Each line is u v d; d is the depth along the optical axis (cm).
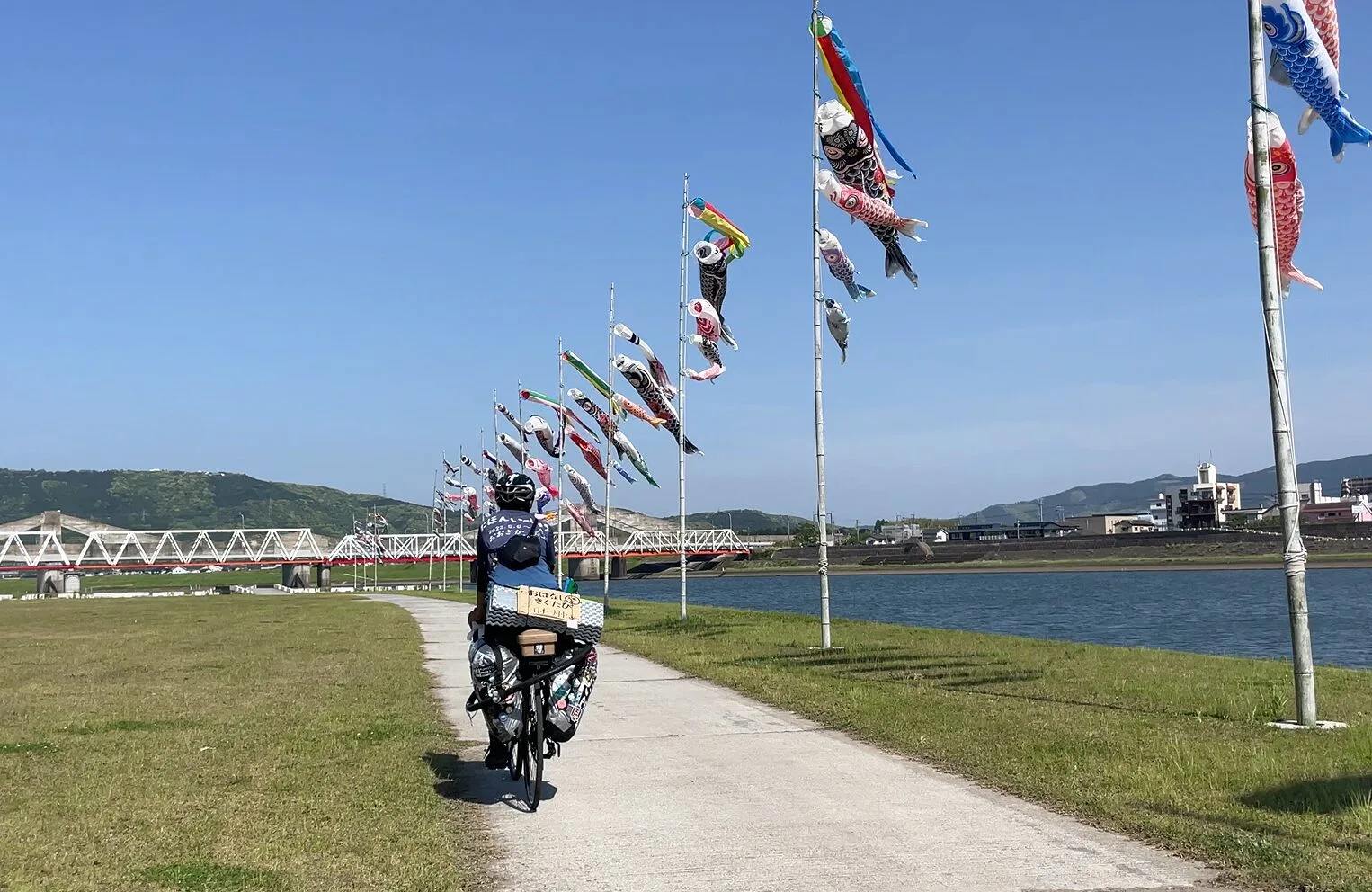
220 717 1244
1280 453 1108
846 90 1877
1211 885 586
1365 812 695
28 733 1133
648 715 1223
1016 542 17188
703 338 2622
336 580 15775
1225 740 976
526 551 811
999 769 873
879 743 1023
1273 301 1130
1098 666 1659
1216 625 4759
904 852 658
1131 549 16225
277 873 612
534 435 4094
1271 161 1154
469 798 825
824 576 2042
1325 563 13638
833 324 2080
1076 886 589
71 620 4031
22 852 658
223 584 15500
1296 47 1114
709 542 15338
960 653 1900
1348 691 1355
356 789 839
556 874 627
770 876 617
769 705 1292
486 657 803
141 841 683
